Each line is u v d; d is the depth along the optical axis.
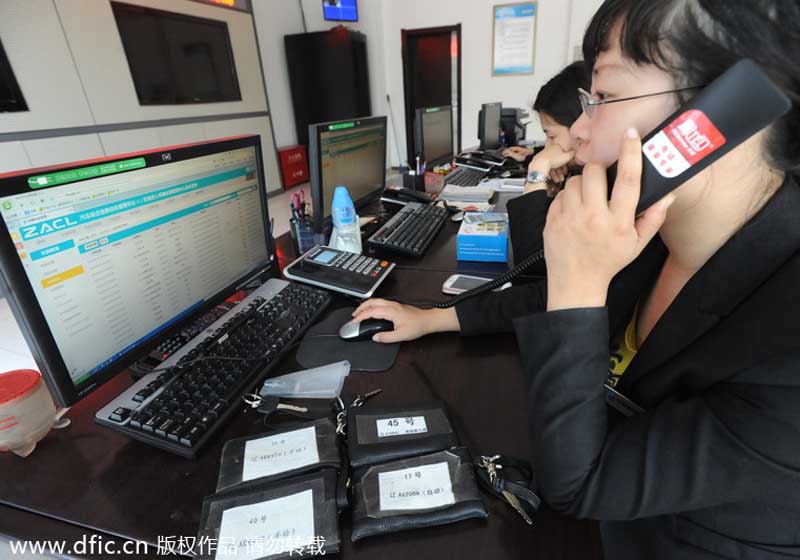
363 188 1.64
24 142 2.72
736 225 0.44
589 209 0.44
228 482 0.53
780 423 0.36
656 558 0.50
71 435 0.64
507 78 5.84
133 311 0.70
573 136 0.53
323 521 0.47
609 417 0.54
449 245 1.43
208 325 0.87
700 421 0.41
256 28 4.69
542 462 0.47
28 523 0.50
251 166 0.95
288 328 0.87
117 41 3.21
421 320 0.87
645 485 0.41
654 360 0.51
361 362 0.79
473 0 5.59
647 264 0.66
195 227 0.82
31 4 2.67
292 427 0.61
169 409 0.63
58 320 0.58
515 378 0.73
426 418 0.62
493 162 2.82
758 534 0.43
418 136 2.29
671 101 0.40
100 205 0.62
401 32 6.05
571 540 0.47
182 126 3.86
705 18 0.36
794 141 0.38
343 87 5.27
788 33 0.33
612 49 0.42
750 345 0.40
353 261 1.14
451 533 0.47
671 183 0.41
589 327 0.46
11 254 0.51
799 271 0.38
